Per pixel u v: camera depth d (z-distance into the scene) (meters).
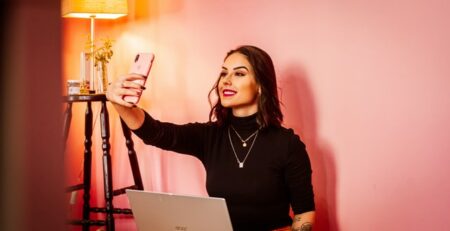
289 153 1.78
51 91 0.38
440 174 1.77
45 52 0.38
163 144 1.84
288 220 1.83
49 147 0.38
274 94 1.86
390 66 1.86
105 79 2.45
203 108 2.39
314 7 2.03
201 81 2.38
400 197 1.87
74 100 2.24
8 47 0.36
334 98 2.01
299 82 2.10
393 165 1.88
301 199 1.78
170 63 2.48
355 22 1.93
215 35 2.33
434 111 1.77
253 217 1.77
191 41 2.40
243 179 1.78
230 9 2.27
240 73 1.83
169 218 1.46
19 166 0.37
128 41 2.62
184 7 2.41
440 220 1.78
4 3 0.36
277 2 2.13
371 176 1.93
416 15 1.79
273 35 2.15
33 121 0.38
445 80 1.74
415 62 1.80
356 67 1.94
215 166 1.85
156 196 1.46
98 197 2.78
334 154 2.02
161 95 2.53
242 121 1.86
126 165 2.68
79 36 2.70
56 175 0.39
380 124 1.90
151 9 2.53
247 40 2.23
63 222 0.39
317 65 2.04
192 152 1.93
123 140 2.67
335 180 2.03
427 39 1.77
